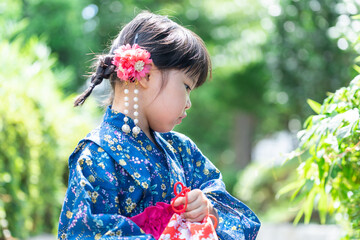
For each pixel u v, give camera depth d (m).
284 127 15.97
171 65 1.92
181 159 2.14
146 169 1.89
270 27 11.29
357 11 6.66
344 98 2.33
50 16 11.92
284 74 10.54
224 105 17.73
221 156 21.91
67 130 5.30
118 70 1.90
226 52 14.88
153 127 1.98
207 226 1.77
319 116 2.34
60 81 6.02
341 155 2.20
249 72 16.22
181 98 1.93
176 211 1.79
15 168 4.24
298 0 9.78
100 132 1.93
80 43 12.23
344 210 2.54
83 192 1.79
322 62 9.87
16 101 4.39
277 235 6.34
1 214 3.89
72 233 1.79
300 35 10.05
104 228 1.75
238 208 2.08
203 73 2.00
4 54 4.84
